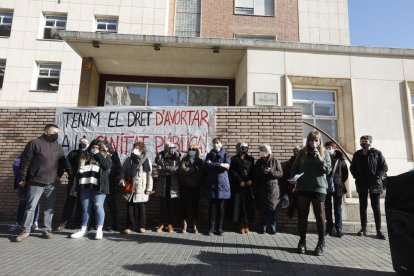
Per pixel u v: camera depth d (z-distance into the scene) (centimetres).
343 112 1097
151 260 484
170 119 844
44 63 2239
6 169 852
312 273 440
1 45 2216
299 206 561
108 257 497
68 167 664
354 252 560
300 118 819
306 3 2192
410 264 407
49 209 639
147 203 796
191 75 1314
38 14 2262
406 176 428
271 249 574
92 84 1202
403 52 1106
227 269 450
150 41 1045
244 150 725
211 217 690
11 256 495
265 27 2117
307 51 1095
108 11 2233
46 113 876
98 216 637
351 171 732
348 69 1097
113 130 850
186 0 2194
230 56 1149
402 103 1093
